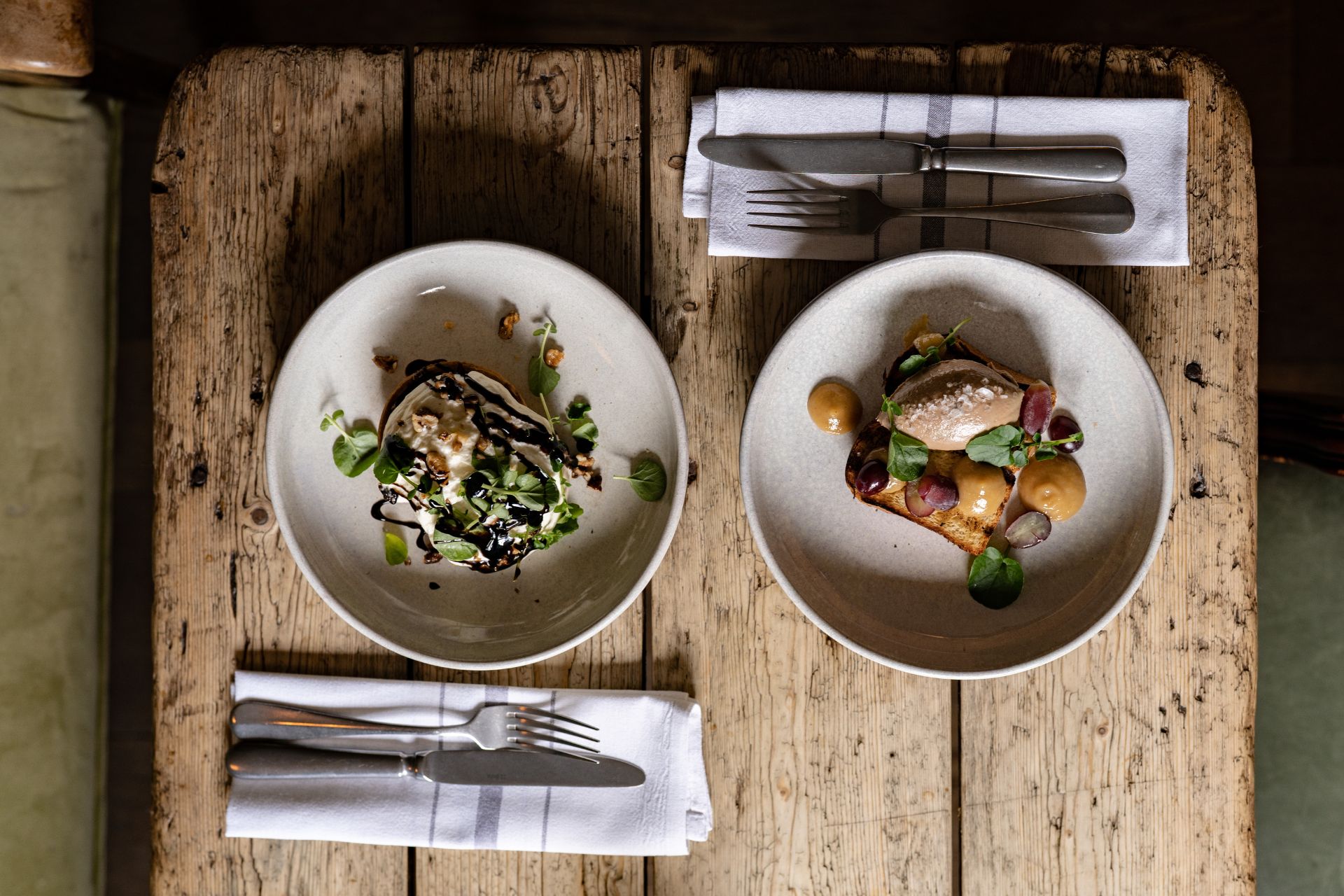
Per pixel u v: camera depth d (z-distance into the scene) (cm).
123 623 154
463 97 121
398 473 118
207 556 121
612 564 121
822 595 120
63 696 128
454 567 121
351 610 118
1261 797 130
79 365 129
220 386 121
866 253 120
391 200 122
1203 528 121
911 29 158
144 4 156
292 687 121
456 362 120
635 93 122
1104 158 119
